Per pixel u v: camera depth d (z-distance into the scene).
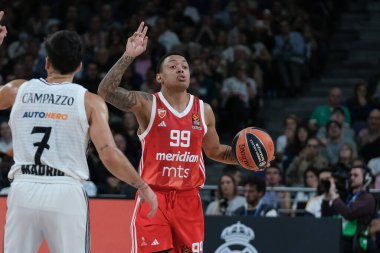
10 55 20.94
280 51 20.34
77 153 6.86
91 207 11.02
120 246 10.93
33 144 6.85
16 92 7.03
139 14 21.28
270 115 20.08
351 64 21.95
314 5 22.73
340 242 11.83
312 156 15.79
